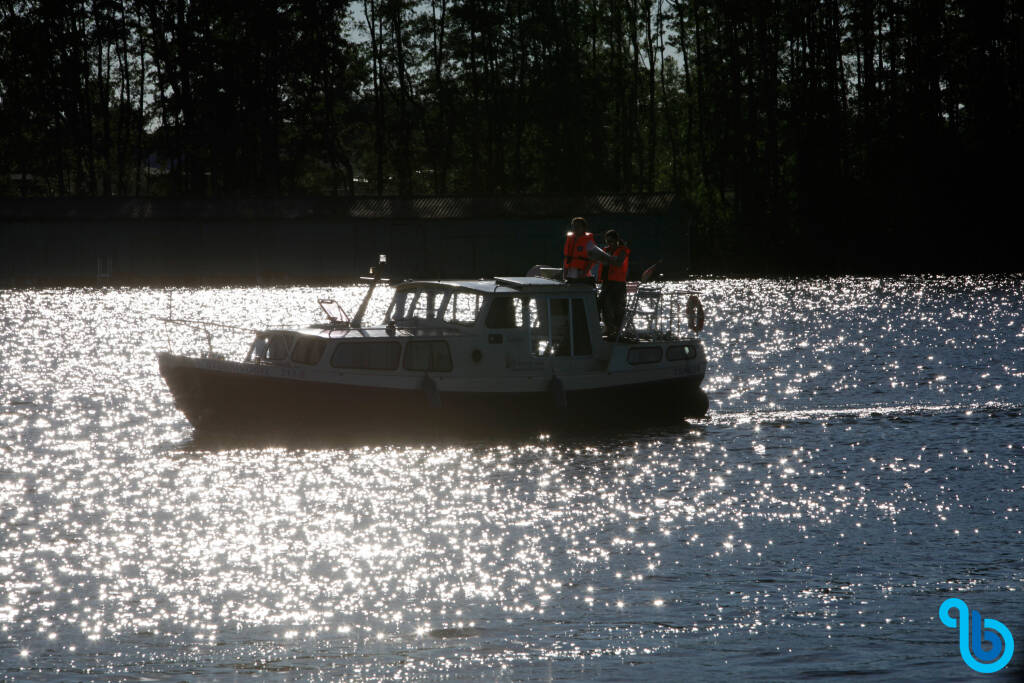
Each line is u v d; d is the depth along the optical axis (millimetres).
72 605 31500
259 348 58000
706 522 39125
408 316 59219
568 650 28234
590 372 58188
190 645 28797
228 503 42375
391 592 32344
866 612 30438
